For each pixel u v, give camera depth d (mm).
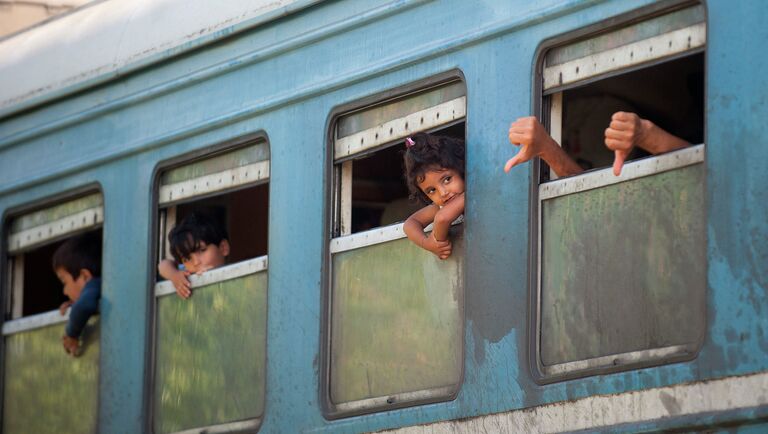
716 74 7230
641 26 7676
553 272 7996
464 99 8602
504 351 8141
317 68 9531
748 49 7121
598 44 7887
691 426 7133
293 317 9578
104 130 11352
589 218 7852
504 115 8289
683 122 10883
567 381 7785
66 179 11711
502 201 8250
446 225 8445
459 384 8398
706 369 7105
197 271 10516
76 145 11617
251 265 10039
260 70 9977
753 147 7043
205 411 10289
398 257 8992
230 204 12422
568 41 7996
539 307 8031
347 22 9320
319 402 9297
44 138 11984
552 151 7812
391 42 9031
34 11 15938
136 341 10875
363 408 9023
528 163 8148
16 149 12273
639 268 7578
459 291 8555
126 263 11039
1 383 12320
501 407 8117
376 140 9164
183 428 10445
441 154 8438
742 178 7070
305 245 9539
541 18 8117
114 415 10992
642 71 10609
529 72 8172
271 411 9648
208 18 10383
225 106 10234
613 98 10609
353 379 9141
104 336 11195
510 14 8312
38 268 14430
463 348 8391
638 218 7613
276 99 9805
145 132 10930
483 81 8422
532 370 7977
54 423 11703
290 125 9711
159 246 10875
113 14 11594
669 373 7270
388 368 8930
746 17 7148
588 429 7621
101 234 11922
